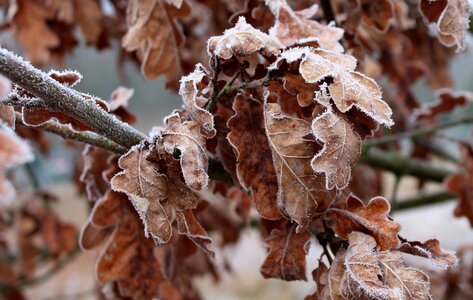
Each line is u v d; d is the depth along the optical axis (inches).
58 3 47.1
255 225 58.1
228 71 30.8
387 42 44.8
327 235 30.6
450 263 29.6
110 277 33.8
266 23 34.6
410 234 108.1
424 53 53.8
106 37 50.1
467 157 42.9
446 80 56.1
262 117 30.5
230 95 30.8
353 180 50.6
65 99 29.0
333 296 29.3
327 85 29.4
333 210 30.3
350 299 29.0
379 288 28.5
